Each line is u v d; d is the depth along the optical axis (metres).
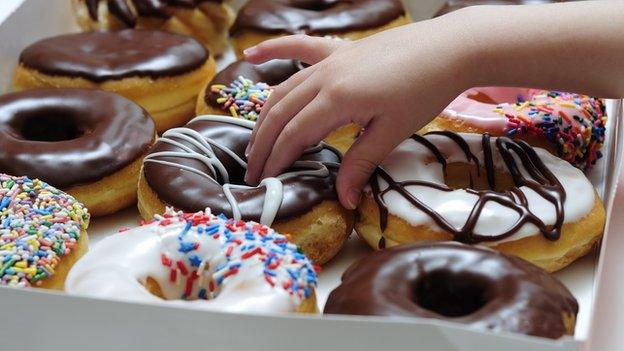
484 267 0.49
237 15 0.75
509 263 0.49
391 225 0.55
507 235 0.54
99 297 0.44
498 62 0.55
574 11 0.56
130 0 0.76
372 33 0.73
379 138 0.55
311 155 0.59
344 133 0.63
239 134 0.61
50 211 0.56
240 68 0.68
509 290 0.48
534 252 0.54
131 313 0.43
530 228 0.54
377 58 0.55
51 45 0.70
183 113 0.69
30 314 0.44
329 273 0.57
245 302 0.47
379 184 0.57
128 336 0.44
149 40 0.71
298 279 0.49
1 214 0.55
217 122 0.61
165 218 0.53
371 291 0.48
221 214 0.54
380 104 0.54
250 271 0.49
